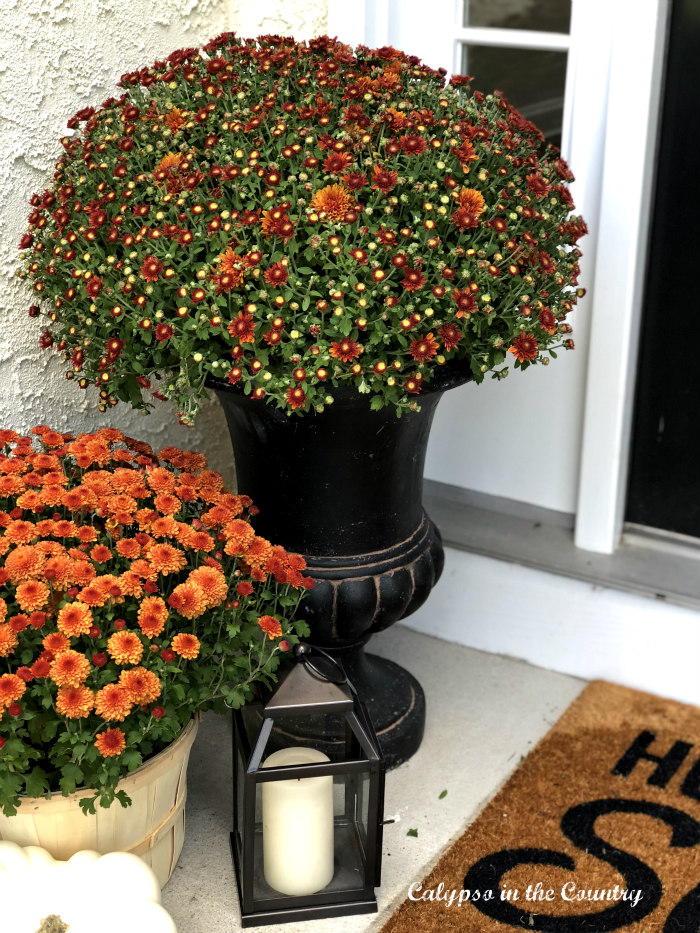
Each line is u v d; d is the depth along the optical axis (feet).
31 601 4.53
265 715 4.94
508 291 5.03
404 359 5.00
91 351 5.24
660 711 7.00
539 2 6.86
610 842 5.86
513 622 7.60
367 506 5.73
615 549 7.43
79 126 5.90
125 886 4.54
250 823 5.03
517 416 7.77
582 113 6.89
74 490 4.98
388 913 5.38
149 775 4.80
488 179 5.16
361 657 6.57
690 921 5.32
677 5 6.37
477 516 7.91
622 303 6.76
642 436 7.34
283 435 5.48
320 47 5.43
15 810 4.48
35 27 5.59
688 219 6.72
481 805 6.17
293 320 4.70
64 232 5.19
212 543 4.95
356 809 5.43
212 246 4.79
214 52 5.56
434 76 5.64
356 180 4.63
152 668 4.68
